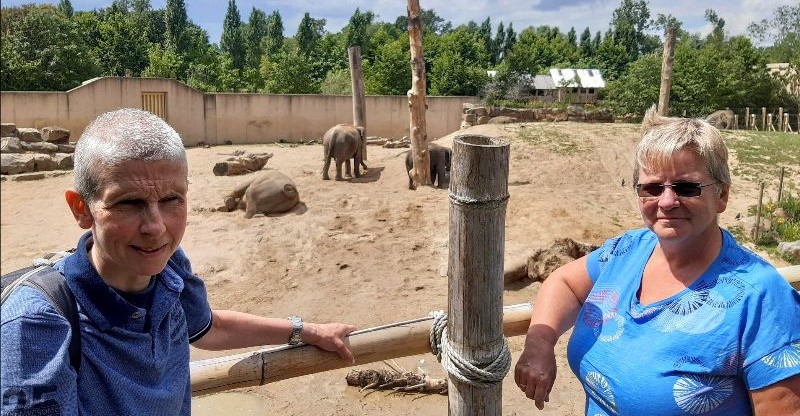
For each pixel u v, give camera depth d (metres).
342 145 15.86
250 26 76.88
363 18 66.56
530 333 2.48
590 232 11.49
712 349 1.96
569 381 6.20
